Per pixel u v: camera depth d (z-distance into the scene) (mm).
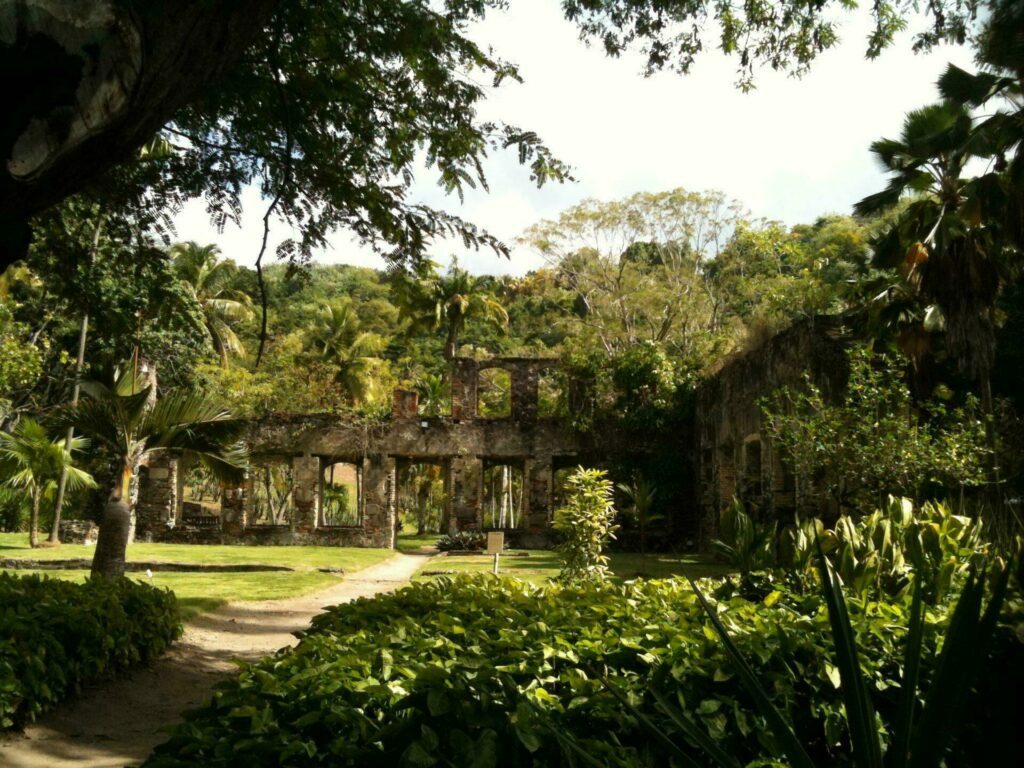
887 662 3754
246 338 45594
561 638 3885
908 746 2199
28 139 2992
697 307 37656
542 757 2926
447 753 2826
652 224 37625
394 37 6582
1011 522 6953
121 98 3133
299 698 3111
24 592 7301
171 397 11164
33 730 5824
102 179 6688
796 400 15492
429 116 7219
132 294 9023
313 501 31500
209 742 2859
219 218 7359
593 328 39281
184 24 3299
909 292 16281
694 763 2244
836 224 37906
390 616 4844
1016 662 2824
